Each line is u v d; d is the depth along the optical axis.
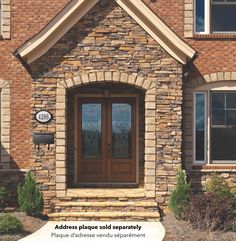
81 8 12.14
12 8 13.33
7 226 10.23
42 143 12.12
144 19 12.13
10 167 13.14
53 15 13.39
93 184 13.88
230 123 13.40
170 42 12.08
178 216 11.57
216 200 11.12
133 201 12.16
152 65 12.23
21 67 13.24
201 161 13.36
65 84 12.18
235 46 13.28
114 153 14.14
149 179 12.19
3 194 12.33
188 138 13.21
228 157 13.41
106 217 11.54
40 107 12.18
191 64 13.26
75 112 14.01
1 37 13.23
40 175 12.12
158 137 12.20
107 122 14.12
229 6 13.48
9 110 13.20
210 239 9.90
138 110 13.92
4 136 13.16
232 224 10.65
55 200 12.12
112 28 12.20
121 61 12.21
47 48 12.15
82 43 12.20
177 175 12.05
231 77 13.21
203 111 13.38
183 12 13.33
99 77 12.18
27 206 11.61
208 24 13.34
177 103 12.22
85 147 14.13
